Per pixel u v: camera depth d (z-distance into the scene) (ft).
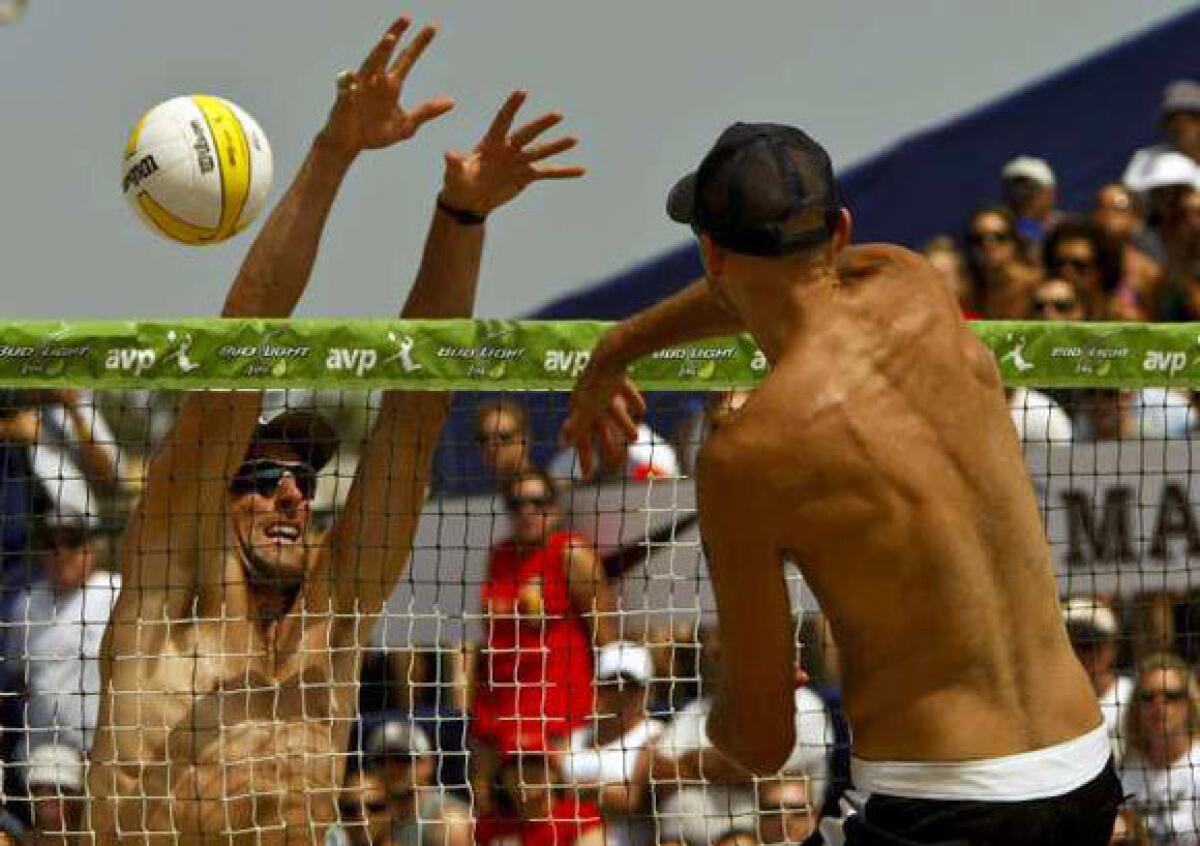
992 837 26.04
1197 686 45.68
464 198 37.52
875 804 26.55
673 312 30.83
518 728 41.19
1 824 40.57
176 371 35.06
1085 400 54.29
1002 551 26.76
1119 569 42.80
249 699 35.81
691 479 43.73
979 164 68.90
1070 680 26.96
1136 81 70.28
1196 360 37.01
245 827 35.42
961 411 27.12
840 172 67.82
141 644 35.65
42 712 48.60
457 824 44.45
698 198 27.53
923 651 26.32
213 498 35.86
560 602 44.45
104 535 52.13
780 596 26.63
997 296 65.46
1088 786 26.53
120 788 35.37
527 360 35.78
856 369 26.76
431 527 45.96
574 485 44.45
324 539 37.63
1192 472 42.86
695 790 44.45
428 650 40.68
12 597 49.85
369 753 42.09
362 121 36.68
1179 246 68.74
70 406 49.26
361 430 54.34
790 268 27.25
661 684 46.03
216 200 37.91
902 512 26.25
